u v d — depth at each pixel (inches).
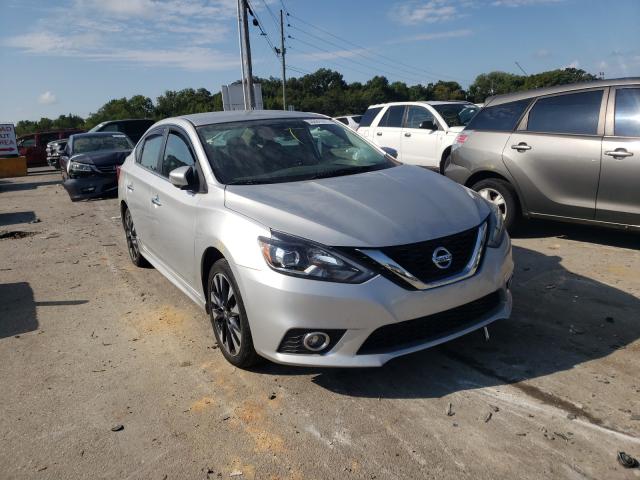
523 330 154.4
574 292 180.5
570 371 131.6
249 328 131.3
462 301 125.3
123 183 233.3
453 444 107.8
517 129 241.3
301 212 129.3
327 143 180.1
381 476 100.3
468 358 140.7
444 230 126.4
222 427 118.8
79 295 213.8
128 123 804.0
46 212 441.7
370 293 116.9
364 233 121.6
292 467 104.7
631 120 206.7
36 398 136.0
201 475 104.3
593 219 218.4
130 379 142.6
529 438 108.2
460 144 265.0
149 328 175.8
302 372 139.4
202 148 164.7
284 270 120.4
